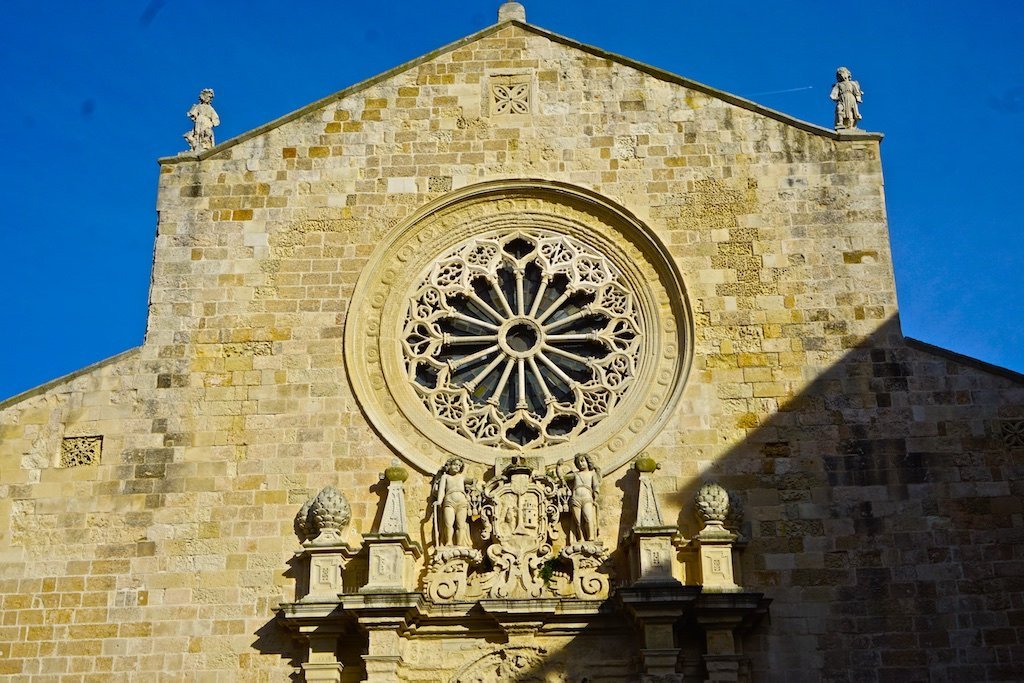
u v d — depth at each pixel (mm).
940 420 26812
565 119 30250
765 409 27219
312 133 30188
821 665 24969
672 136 29922
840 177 29297
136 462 27125
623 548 25938
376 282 28906
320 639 25109
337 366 27984
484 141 30094
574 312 29000
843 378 27375
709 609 24734
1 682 25266
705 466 26797
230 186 29719
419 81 30703
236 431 27391
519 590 25578
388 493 26344
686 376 27562
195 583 26016
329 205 29500
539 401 28078
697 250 28781
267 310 28516
